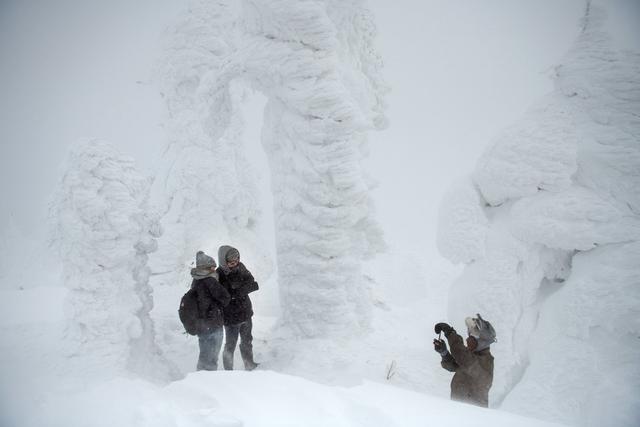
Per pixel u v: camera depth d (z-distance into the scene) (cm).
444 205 638
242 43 684
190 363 611
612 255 495
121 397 307
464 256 602
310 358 567
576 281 507
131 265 556
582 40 581
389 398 333
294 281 654
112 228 509
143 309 575
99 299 501
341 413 267
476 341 462
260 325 802
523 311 557
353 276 642
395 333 711
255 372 345
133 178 548
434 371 584
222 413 245
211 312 503
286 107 657
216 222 1249
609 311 475
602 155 521
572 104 565
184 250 1223
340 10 727
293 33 614
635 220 500
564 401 467
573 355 482
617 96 538
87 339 490
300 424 241
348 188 614
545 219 533
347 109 603
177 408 267
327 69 614
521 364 539
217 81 711
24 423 284
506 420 313
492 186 590
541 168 542
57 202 511
